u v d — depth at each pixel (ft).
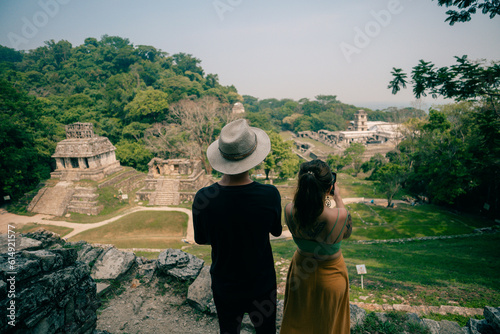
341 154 236.02
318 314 7.34
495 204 89.81
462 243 55.72
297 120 380.58
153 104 183.21
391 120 347.77
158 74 308.81
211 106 152.15
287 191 129.29
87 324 9.70
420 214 93.25
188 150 145.07
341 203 7.20
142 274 17.49
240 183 6.15
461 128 93.30
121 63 297.33
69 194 113.50
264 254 6.41
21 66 258.16
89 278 10.10
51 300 8.36
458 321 16.60
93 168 125.59
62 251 9.23
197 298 14.32
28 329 7.67
